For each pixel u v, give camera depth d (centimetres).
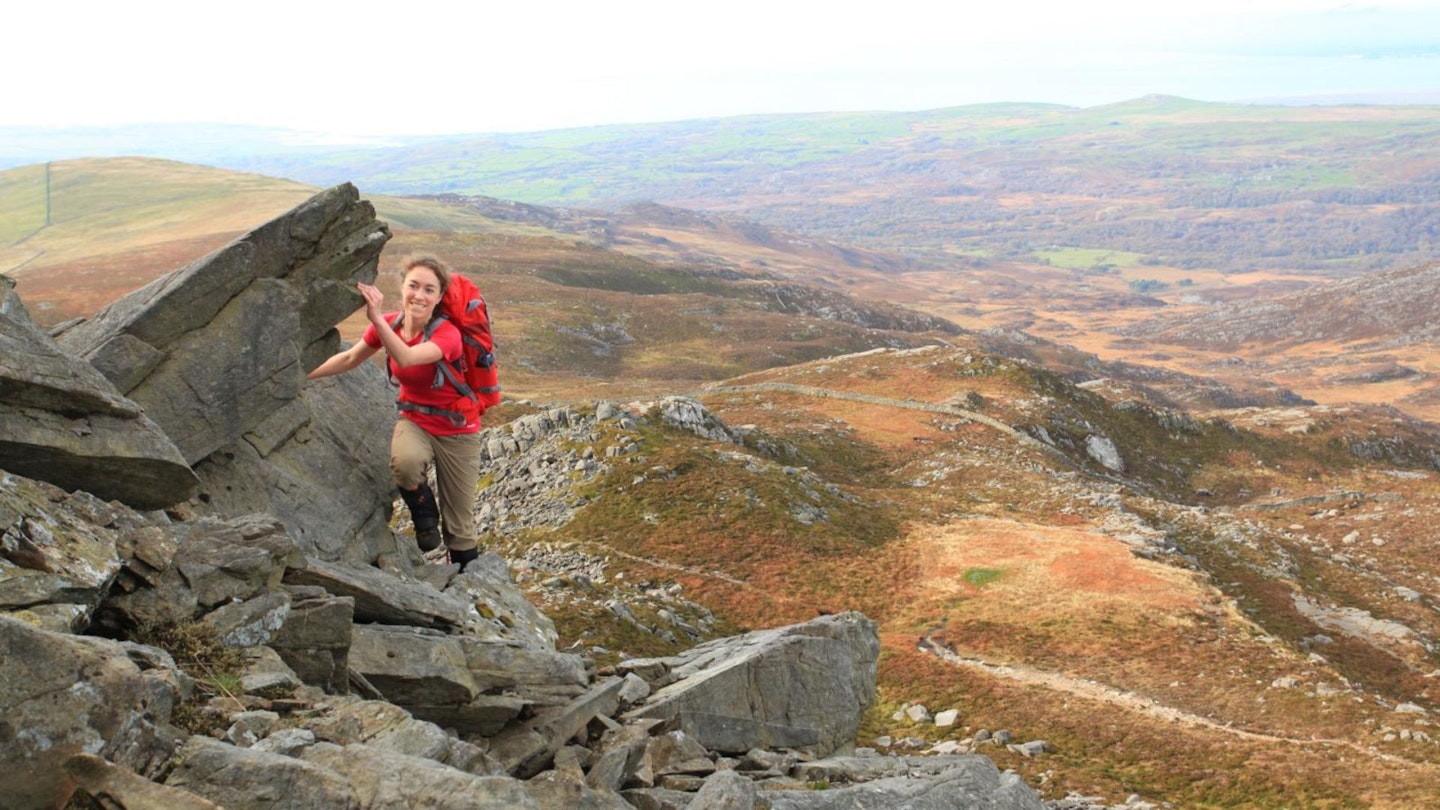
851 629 1518
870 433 12381
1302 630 6962
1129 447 14088
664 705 1127
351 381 1209
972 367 15175
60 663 525
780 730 1270
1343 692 5172
